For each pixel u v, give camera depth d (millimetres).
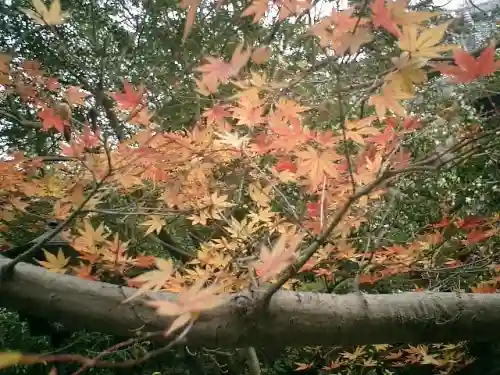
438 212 2100
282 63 1835
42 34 2129
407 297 1041
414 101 1675
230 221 1443
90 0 2145
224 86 1459
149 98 1739
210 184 1261
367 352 2232
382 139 1062
